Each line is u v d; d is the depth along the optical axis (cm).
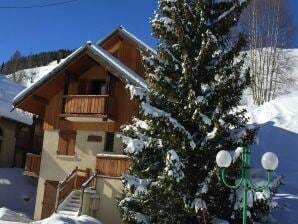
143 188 1400
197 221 1388
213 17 1535
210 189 1342
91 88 2489
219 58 1487
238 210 1344
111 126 2384
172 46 1533
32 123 3584
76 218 1945
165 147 1435
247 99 4750
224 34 1523
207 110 1441
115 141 2352
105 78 2452
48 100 2575
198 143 1411
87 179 2355
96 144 2403
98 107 2305
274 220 1509
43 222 1855
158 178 1368
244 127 1422
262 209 1324
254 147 2367
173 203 1382
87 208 2148
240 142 1390
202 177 1396
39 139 3744
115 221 2112
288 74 4978
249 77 1462
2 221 2086
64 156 2466
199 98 1392
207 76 1473
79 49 2309
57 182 2458
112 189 2161
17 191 2939
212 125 1382
